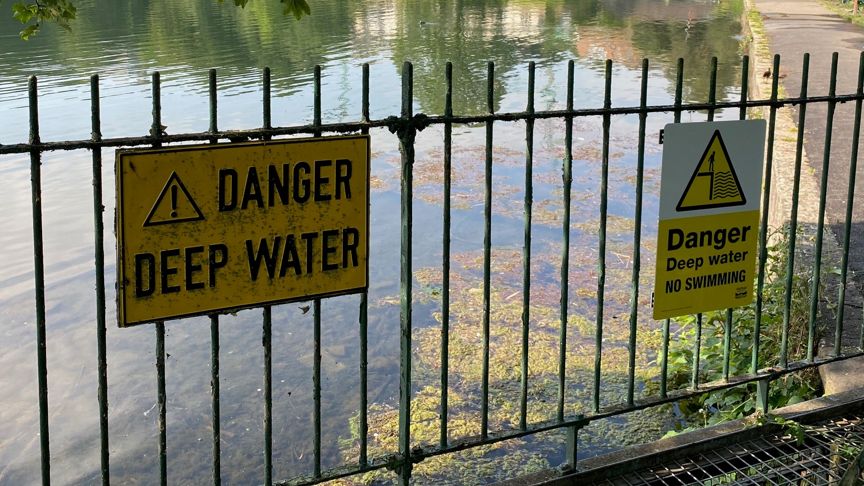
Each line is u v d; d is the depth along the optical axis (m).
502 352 6.33
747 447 4.00
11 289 7.76
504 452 5.13
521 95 15.65
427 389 5.88
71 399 5.99
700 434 4.02
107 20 26.41
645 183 10.46
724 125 3.78
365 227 3.18
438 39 23.48
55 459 5.34
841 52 17.38
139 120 13.09
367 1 34.59
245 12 29.12
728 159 3.82
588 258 8.21
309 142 3.03
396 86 16.08
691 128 3.71
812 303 4.25
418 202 9.85
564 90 16.16
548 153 11.80
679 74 3.67
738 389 5.05
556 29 26.53
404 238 3.35
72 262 8.36
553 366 6.11
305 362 6.42
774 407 4.66
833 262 5.76
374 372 6.21
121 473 5.18
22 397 6.02
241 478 5.10
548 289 7.49
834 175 8.01
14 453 5.40
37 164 2.74
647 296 7.30
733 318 5.30
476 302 7.25
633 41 24.03
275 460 5.23
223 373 6.29
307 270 3.12
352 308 7.29
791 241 4.10
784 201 7.12
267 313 3.10
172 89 15.58
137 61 18.80
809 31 21.45
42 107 14.01
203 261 2.95
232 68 18.02
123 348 6.69
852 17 24.78
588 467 3.78
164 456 3.06
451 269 8.00
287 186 3.03
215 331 3.04
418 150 12.00
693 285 3.88
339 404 5.83
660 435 5.20
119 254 2.82
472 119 3.35
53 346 6.73
